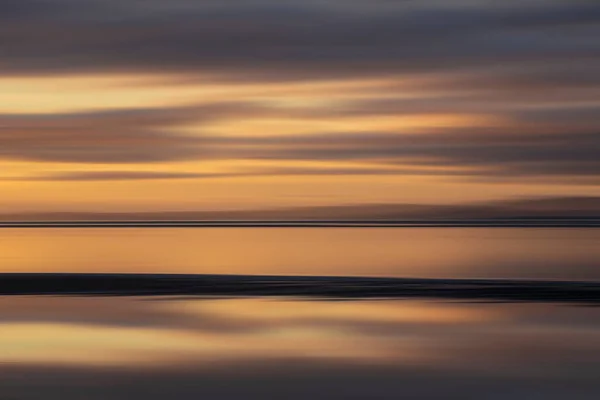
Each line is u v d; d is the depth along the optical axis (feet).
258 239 291.38
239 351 92.68
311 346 95.14
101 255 204.64
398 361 88.94
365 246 245.86
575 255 199.93
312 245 251.80
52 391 78.23
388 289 129.80
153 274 144.15
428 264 179.42
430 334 100.89
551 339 98.17
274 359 89.51
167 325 105.50
